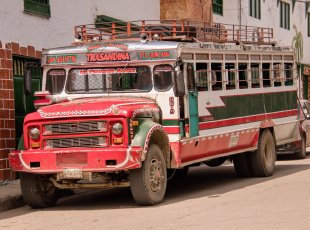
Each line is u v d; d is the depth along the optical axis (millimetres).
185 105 13953
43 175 13531
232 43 16688
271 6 36688
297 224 10398
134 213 12188
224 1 30734
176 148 13586
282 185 15656
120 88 14008
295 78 20172
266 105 18094
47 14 18453
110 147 12477
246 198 13641
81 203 14180
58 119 12727
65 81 14352
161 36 14836
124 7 22531
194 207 12625
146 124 12828
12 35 16922
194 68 14391
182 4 24906
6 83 16625
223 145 15750
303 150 23938
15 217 12578
